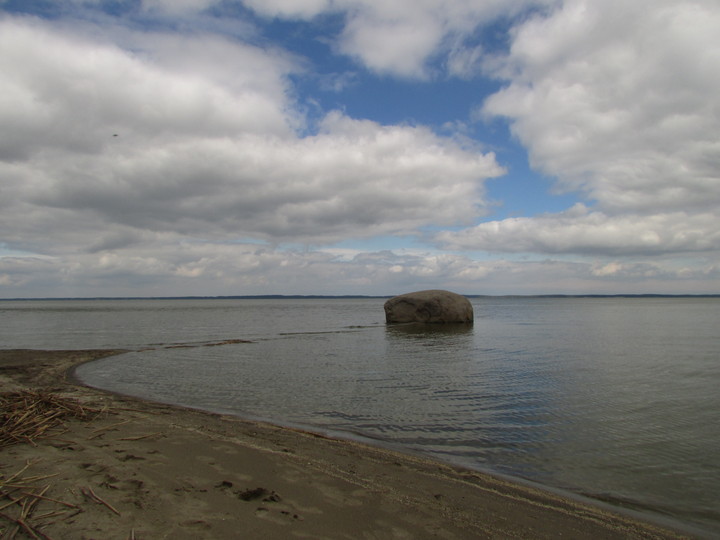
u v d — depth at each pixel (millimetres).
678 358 16062
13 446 5941
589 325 33562
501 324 34312
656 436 7395
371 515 4488
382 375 12938
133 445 6305
